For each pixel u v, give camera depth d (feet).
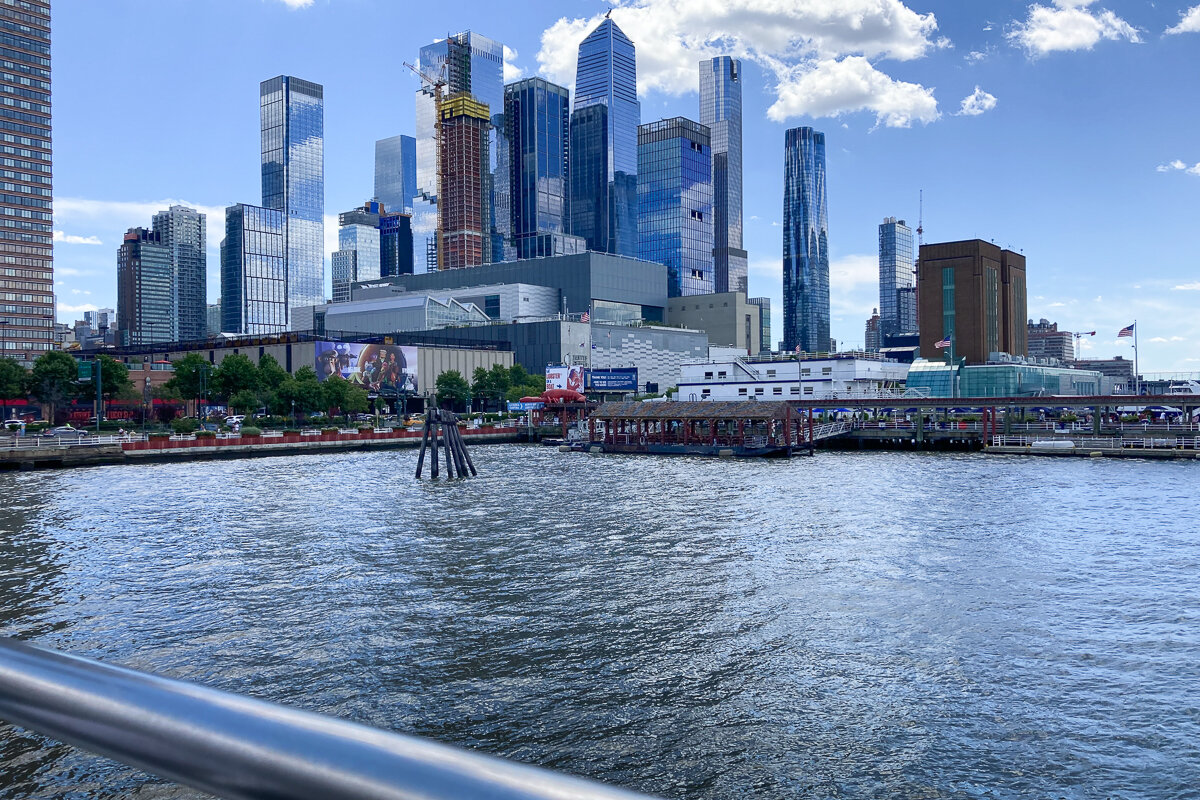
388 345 594.24
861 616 102.99
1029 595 111.55
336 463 326.03
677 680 82.99
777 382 528.22
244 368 455.63
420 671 85.35
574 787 3.87
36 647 5.76
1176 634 94.68
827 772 65.51
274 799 4.06
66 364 448.65
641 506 195.42
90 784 63.26
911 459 337.11
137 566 130.93
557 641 94.27
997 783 63.41
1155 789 61.98
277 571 127.34
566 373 481.05
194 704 4.73
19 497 214.28
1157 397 359.87
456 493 223.71
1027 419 495.82
